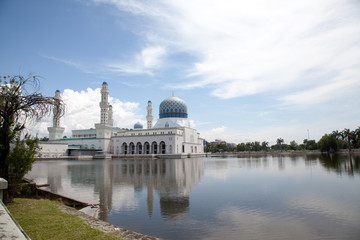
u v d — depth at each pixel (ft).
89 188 80.43
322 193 66.54
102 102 431.84
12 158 53.72
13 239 16.85
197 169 145.38
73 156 348.79
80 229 35.24
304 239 35.83
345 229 39.37
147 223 44.04
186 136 417.28
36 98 53.21
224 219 45.62
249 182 89.04
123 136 411.75
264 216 47.01
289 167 148.66
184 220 45.39
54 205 52.60
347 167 138.72
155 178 103.96
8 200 52.34
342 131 408.26
